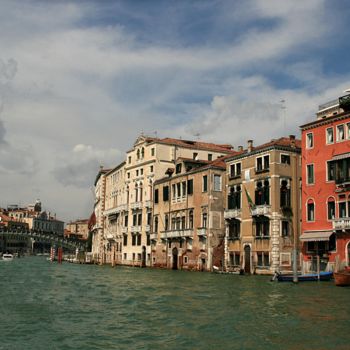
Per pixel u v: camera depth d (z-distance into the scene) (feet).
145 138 203.82
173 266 173.58
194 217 161.27
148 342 43.86
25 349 41.34
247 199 138.82
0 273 150.00
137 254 205.67
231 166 147.84
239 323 52.24
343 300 70.95
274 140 140.46
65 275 141.08
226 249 147.23
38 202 604.90
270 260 128.98
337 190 112.47
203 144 208.13
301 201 128.98
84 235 602.85
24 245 499.51
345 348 41.06
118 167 234.79
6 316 57.52
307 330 48.21
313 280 104.99
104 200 262.67
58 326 51.37
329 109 136.26
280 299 72.59
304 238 118.83
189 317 56.44
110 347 42.14
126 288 93.56
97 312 60.95
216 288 91.15
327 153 116.67
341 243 110.63
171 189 177.88
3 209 528.22
